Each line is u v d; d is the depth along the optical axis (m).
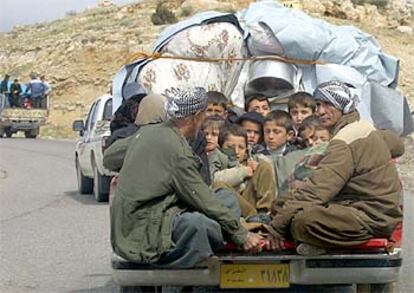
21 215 18.70
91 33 72.38
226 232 8.48
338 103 9.42
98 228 16.67
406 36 69.31
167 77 11.81
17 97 53.25
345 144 8.68
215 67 11.98
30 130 53.56
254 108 11.71
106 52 68.31
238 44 11.96
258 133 10.71
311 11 71.62
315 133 9.95
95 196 21.11
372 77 12.27
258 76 11.95
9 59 74.19
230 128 10.23
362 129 8.82
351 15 72.12
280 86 12.05
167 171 8.52
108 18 80.50
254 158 10.02
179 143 8.61
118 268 8.64
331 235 8.45
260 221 9.16
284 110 11.73
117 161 9.23
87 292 11.15
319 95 9.57
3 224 17.34
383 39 67.75
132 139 8.95
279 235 8.59
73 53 69.50
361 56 12.17
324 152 9.08
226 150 10.19
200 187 8.48
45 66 70.31
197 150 9.67
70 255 13.81
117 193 8.60
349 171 8.60
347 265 8.74
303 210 8.44
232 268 8.71
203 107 8.94
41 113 53.38
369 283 8.94
